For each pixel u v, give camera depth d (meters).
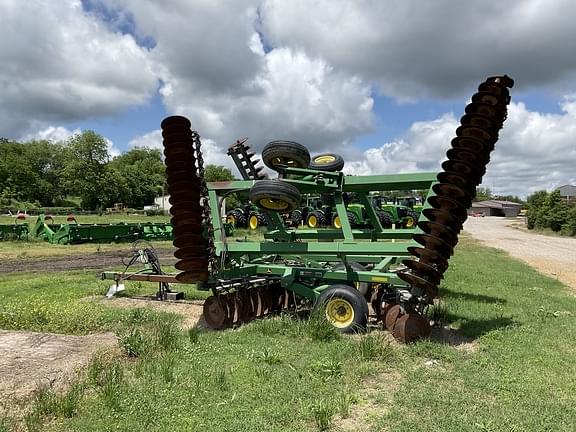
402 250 7.42
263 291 8.56
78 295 10.14
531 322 7.91
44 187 104.44
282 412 4.39
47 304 8.20
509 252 23.73
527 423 4.20
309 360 5.80
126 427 4.07
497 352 6.20
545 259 20.53
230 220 31.00
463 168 6.30
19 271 14.21
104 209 92.38
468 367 5.63
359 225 27.09
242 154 10.09
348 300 7.20
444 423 4.19
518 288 11.84
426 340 6.51
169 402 4.57
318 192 8.29
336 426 4.18
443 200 6.39
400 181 7.82
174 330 7.08
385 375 5.46
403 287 7.47
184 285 11.36
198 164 6.93
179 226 6.92
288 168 8.20
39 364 5.35
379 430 4.09
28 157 112.69
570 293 11.66
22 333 6.57
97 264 16.05
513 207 114.44
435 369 5.62
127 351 5.94
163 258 18.34
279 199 7.45
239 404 4.56
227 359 5.86
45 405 4.30
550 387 5.04
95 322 7.47
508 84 6.10
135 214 72.00
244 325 7.73
